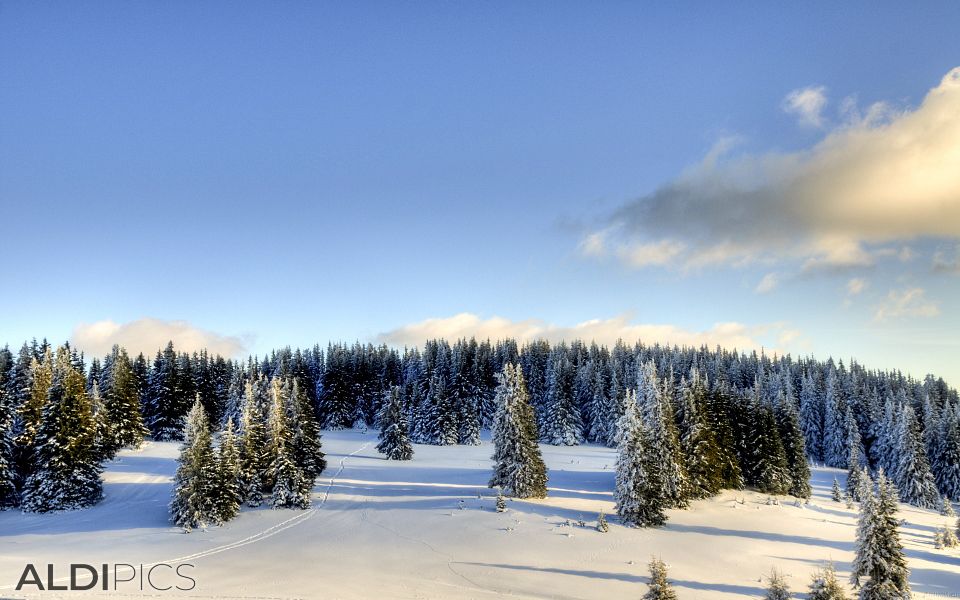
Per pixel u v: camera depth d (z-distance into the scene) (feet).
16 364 227.20
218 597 94.12
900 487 231.71
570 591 106.32
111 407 234.79
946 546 156.87
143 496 175.01
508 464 172.86
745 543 143.33
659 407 176.45
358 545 132.57
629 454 152.66
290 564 117.08
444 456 261.44
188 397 285.43
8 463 164.55
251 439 170.30
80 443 166.20
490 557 124.47
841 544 148.36
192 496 145.18
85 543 130.72
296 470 166.40
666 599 88.22
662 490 166.91
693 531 150.20
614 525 149.18
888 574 105.40
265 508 163.63
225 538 136.67
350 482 196.54
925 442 261.24
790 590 113.91
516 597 101.91
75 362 282.77
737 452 207.82
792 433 213.05
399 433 245.45
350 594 98.78
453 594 101.86
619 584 110.93
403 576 111.45
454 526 145.59
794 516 174.91
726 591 110.42
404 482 197.16
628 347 491.72
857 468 219.61
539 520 150.30
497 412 178.29
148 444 256.32
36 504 157.79
